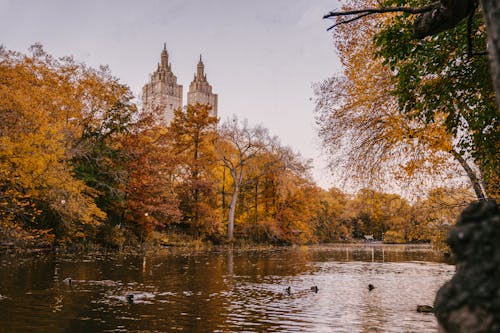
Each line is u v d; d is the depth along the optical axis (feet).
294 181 193.88
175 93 604.90
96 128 126.93
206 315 35.73
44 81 106.11
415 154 45.96
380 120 47.47
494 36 6.36
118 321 32.81
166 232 162.30
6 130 76.54
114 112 130.62
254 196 208.03
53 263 75.87
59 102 105.19
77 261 81.56
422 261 103.81
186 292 47.88
